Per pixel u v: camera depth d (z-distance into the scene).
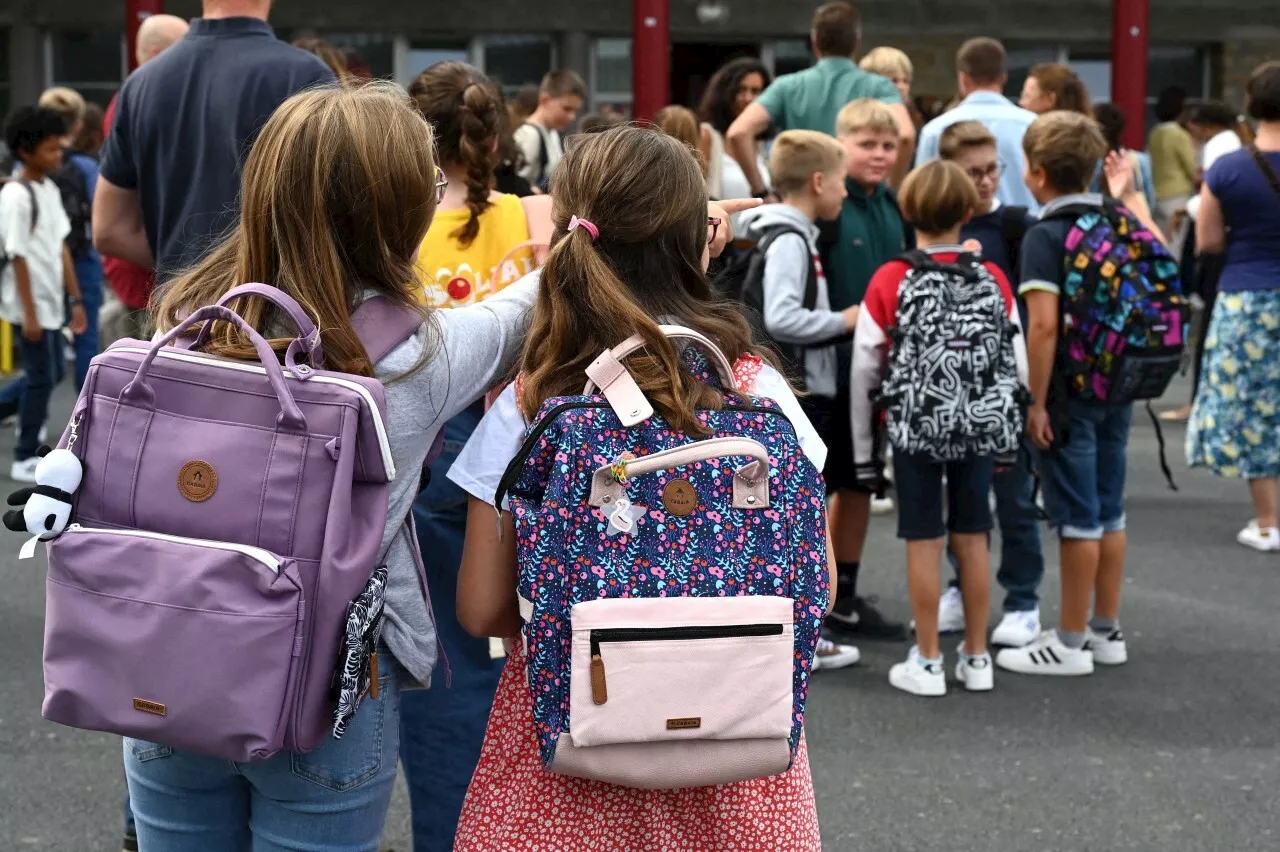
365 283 2.08
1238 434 6.73
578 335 2.10
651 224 2.14
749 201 2.53
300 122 2.04
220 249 2.19
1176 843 3.68
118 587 1.92
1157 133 12.83
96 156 10.16
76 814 3.80
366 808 2.08
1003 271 5.05
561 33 17.12
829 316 4.82
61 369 7.88
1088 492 4.87
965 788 4.02
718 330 2.15
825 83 6.73
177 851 2.11
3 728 4.38
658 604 1.97
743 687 1.98
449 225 3.05
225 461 1.94
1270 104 6.60
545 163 8.68
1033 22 17.62
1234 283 6.68
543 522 2.00
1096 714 4.62
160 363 1.98
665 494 2.01
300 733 1.92
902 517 4.73
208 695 1.89
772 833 2.12
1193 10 17.84
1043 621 5.56
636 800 2.10
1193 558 6.61
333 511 1.92
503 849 2.11
